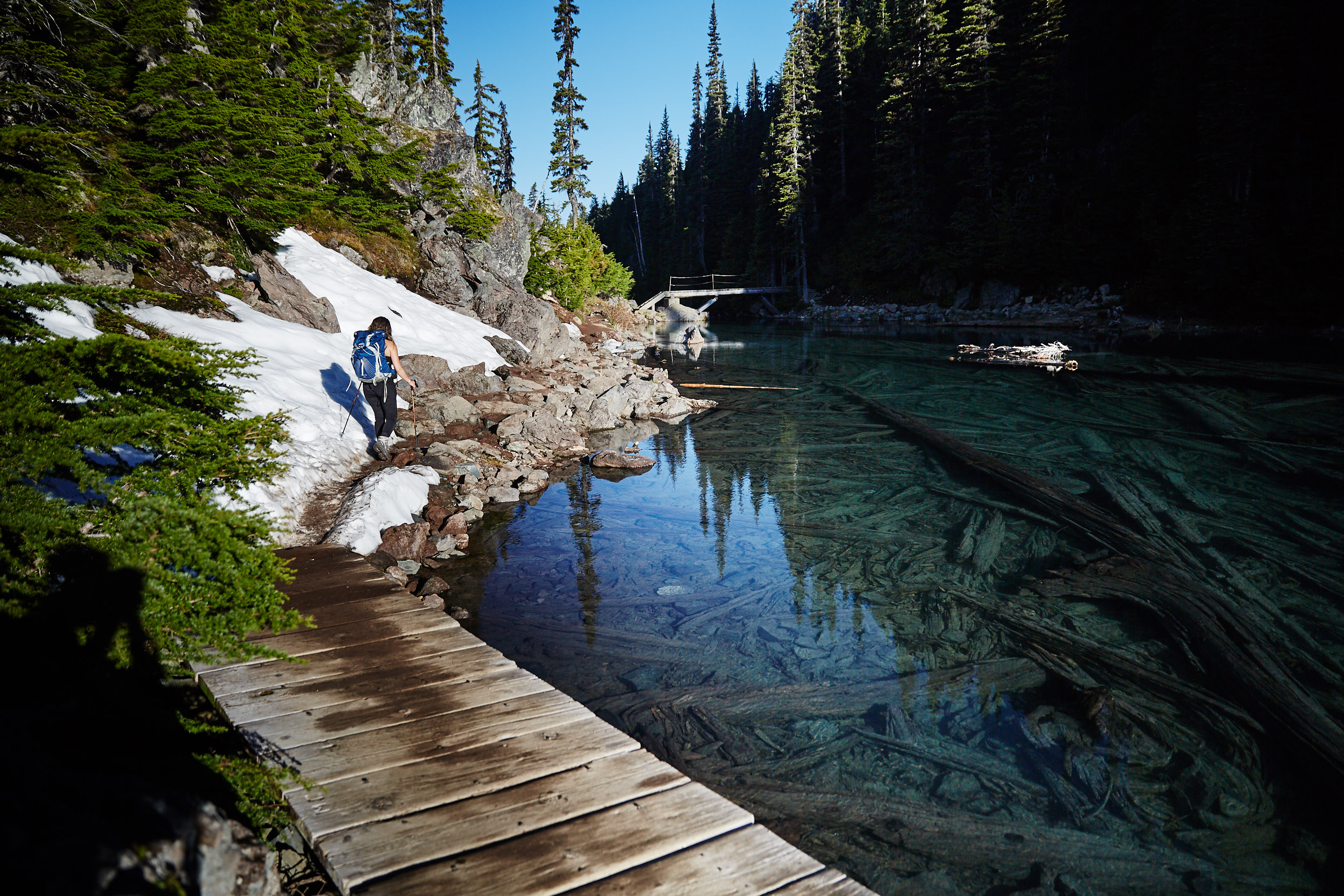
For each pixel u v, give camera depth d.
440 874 2.33
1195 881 3.12
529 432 11.52
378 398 8.91
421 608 4.63
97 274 7.61
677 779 2.90
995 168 47.69
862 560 7.12
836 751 4.07
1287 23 32.91
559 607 5.97
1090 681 4.81
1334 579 6.46
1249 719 4.33
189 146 9.66
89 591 2.54
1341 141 33.03
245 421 3.29
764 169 63.94
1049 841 3.37
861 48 63.50
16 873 1.26
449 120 24.52
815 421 14.41
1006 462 10.55
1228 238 33.19
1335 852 3.28
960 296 49.34
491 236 23.44
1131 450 11.29
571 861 2.41
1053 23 44.28
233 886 1.80
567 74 42.88
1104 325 36.97
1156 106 39.06
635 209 98.50
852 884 2.37
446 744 3.09
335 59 17.53
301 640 4.14
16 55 7.67
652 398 15.94
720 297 70.19
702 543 7.55
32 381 2.88
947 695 4.67
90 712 2.31
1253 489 9.20
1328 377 17.86
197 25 11.21
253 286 10.77
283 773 2.58
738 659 5.15
